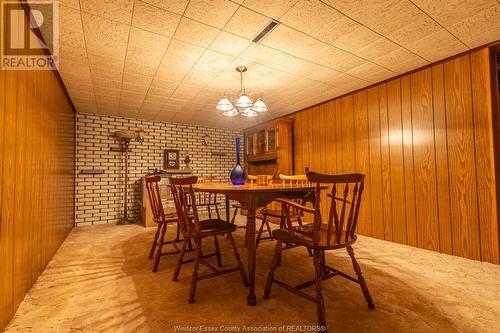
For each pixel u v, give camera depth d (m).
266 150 4.65
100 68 2.64
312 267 2.16
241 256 2.50
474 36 2.14
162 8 1.73
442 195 2.54
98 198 4.37
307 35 2.10
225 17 1.84
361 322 1.36
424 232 2.68
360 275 1.51
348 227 1.48
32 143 1.84
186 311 1.48
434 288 1.75
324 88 3.36
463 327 1.31
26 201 1.70
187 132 5.41
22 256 1.61
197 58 2.47
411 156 2.80
